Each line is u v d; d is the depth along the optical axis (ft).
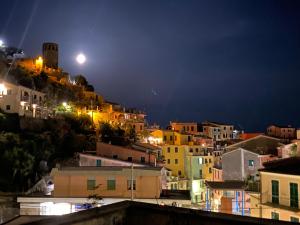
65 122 241.96
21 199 123.03
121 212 22.93
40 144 189.88
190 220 21.26
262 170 102.89
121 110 380.78
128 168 130.31
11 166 165.58
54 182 128.16
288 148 164.14
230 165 195.72
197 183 274.16
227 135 400.88
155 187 127.54
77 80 378.32
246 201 142.00
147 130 339.36
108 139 234.38
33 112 245.86
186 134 313.32
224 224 20.20
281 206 94.84
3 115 216.13
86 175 128.47
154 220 22.47
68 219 19.75
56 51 386.32
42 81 286.66
